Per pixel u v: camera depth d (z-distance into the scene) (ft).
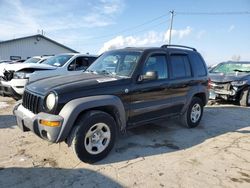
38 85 13.12
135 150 14.44
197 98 19.21
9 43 99.25
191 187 10.75
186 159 13.52
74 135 11.80
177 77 16.99
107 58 16.26
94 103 11.96
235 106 29.73
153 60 15.35
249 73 31.19
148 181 11.10
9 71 25.38
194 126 19.34
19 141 15.07
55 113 11.42
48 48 110.52
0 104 25.46
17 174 11.29
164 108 16.17
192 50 19.48
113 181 10.98
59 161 12.62
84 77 13.89
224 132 18.75
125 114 13.73
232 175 11.93
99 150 12.69
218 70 33.94
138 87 14.14
